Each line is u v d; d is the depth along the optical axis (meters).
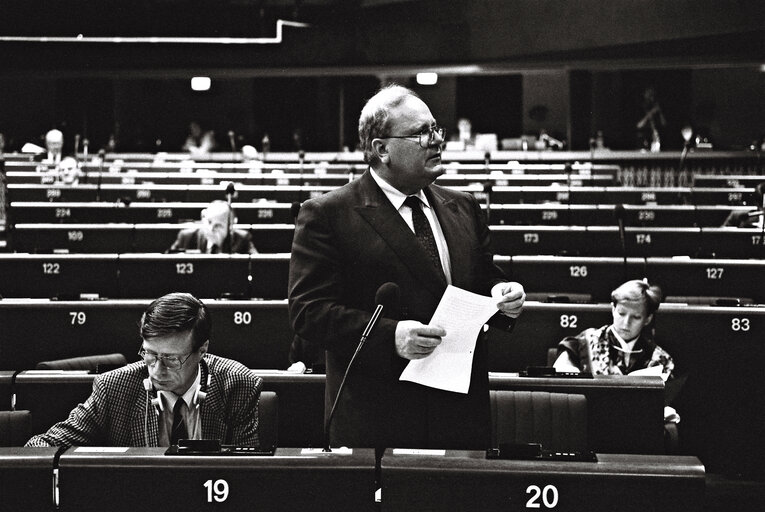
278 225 9.42
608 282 7.18
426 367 2.66
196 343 2.81
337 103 19.62
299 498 2.17
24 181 12.17
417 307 2.77
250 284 6.90
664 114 18.73
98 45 16.88
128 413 2.90
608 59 16.27
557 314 6.00
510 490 2.12
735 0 14.92
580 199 11.70
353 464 2.18
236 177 12.59
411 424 2.75
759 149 16.20
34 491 2.18
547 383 4.13
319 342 2.72
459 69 17.08
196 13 17.12
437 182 12.63
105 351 6.03
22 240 8.93
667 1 15.55
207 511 2.17
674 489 2.09
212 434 2.90
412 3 17.06
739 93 18.34
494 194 11.68
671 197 11.74
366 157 2.89
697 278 7.15
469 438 2.75
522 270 7.22
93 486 2.18
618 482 2.10
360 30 17.19
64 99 20.00
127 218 10.45
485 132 19.52
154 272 7.12
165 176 12.56
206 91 20.08
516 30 16.75
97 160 14.74
